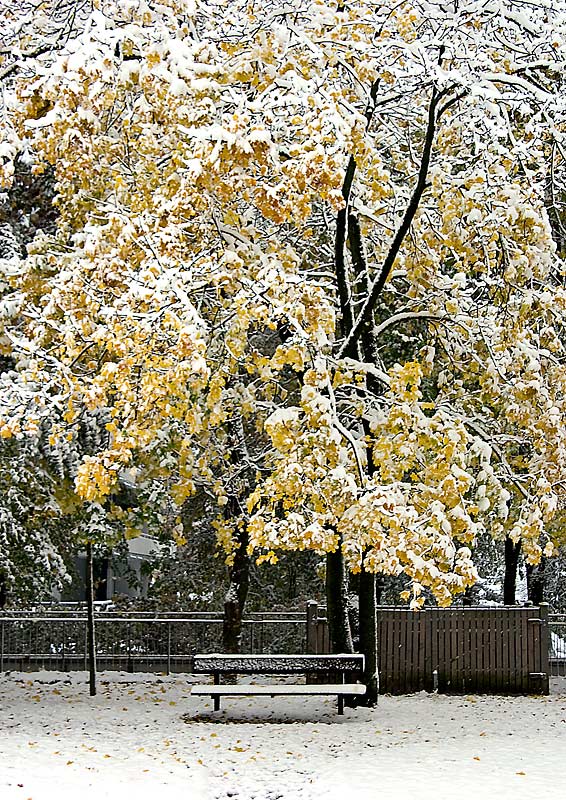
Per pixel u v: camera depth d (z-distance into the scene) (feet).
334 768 33.04
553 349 39.32
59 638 66.13
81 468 29.17
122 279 29.14
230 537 50.88
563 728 42.01
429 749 36.50
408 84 43.57
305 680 60.80
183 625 66.85
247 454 52.24
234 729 41.24
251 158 27.55
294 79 30.68
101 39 28.32
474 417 46.42
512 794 29.25
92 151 30.19
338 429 35.86
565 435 38.63
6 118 30.58
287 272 34.83
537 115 39.17
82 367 36.65
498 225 38.14
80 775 30.53
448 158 45.42
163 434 45.34
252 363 40.65
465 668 56.18
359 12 35.88
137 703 49.78
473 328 44.32
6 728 40.50
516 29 40.91
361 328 44.24
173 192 32.89
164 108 30.58
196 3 32.22
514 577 67.72
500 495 40.29
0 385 37.45
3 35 38.34
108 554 65.31
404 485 35.76
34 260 39.65
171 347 27.86
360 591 48.39
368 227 50.80
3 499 55.62
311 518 36.68
